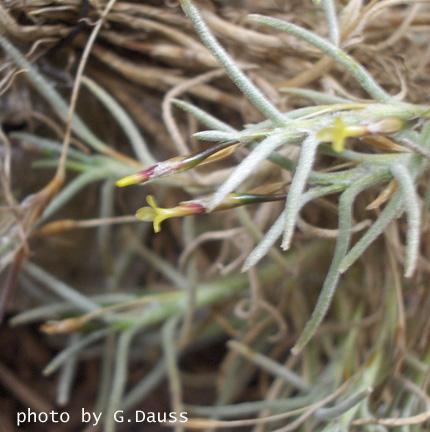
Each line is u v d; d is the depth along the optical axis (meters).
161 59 0.26
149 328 0.34
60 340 0.34
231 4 0.26
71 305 0.29
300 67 0.26
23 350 0.34
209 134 0.20
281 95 0.26
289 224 0.19
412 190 0.19
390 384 0.26
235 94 0.26
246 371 0.31
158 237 0.33
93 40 0.25
